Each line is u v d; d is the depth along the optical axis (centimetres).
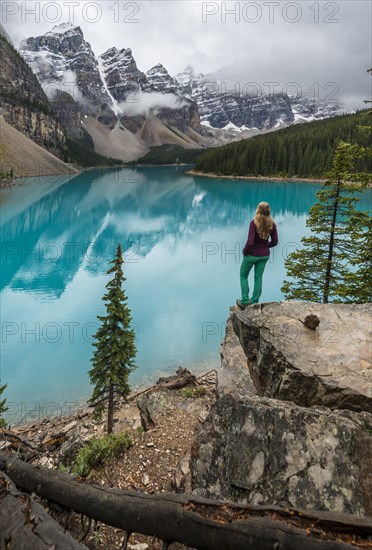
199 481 418
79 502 370
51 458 1031
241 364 714
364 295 1388
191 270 4897
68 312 3447
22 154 17538
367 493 350
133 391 1983
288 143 16075
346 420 401
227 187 14425
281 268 4609
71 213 9369
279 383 526
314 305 632
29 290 4069
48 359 2494
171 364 2328
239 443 418
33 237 6856
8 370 2334
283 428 407
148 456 823
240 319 629
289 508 281
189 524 295
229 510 293
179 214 9794
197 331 2895
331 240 1580
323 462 375
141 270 4919
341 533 260
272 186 14188
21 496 327
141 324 3055
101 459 810
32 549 266
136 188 15200
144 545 529
